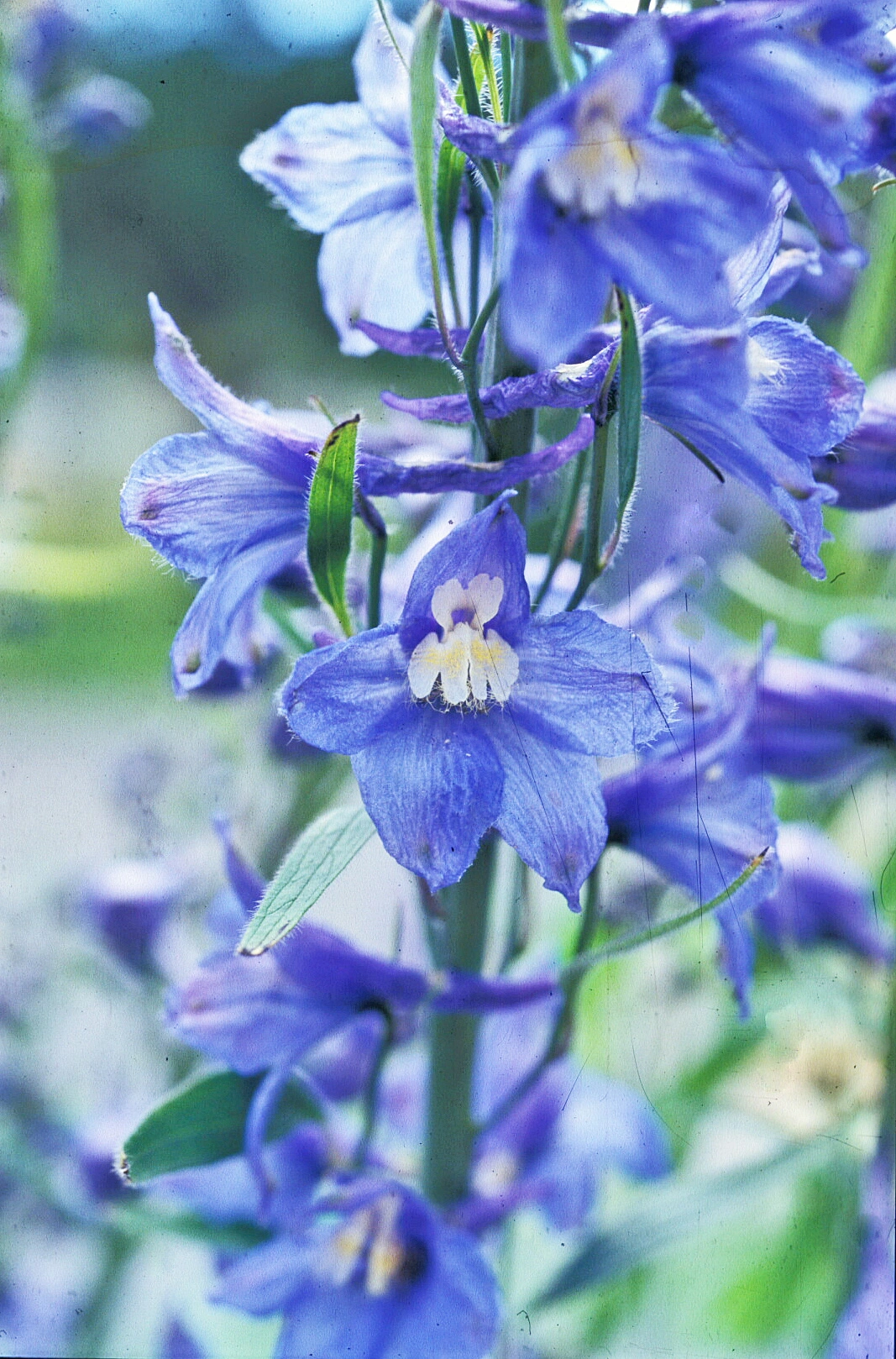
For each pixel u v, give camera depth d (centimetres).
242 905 32
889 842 38
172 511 30
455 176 28
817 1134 37
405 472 29
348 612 29
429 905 32
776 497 28
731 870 31
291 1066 32
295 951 32
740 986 32
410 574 33
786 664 37
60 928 43
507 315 26
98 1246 42
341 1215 33
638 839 32
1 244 39
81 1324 42
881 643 39
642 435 29
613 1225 37
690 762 31
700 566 33
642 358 28
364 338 33
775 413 29
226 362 33
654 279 26
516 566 28
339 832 28
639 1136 38
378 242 33
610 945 30
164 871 42
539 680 28
